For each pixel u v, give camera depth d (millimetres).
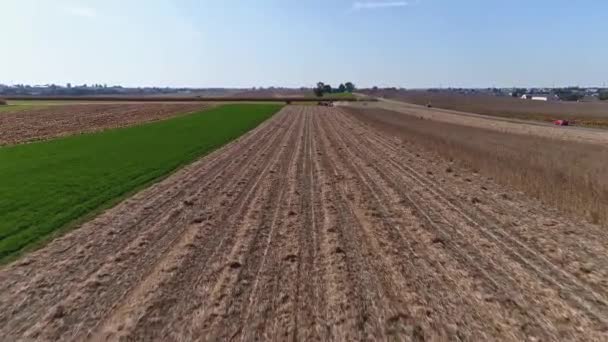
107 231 9594
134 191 13680
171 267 7508
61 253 8227
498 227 9977
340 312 5902
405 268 7504
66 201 12141
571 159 19422
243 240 8969
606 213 10508
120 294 6480
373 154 22562
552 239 9125
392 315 5824
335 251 8305
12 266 7574
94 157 20641
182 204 12016
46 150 23016
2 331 5461
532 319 5773
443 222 10367
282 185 14609
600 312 5969
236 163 19469
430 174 16859
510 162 18344
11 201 12047
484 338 5293
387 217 10781
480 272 7348
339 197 12898
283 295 6414
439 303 6207
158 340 5238
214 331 5418
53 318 5785
